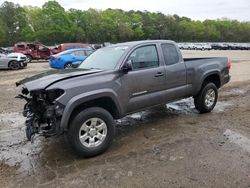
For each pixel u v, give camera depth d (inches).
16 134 245.0
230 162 179.0
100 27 3914.9
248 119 268.8
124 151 201.3
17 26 3329.2
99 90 192.1
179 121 265.7
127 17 4549.7
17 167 184.1
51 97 184.7
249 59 1159.6
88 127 189.8
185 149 200.1
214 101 295.3
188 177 162.7
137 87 218.5
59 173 173.9
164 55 244.1
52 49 1058.7
